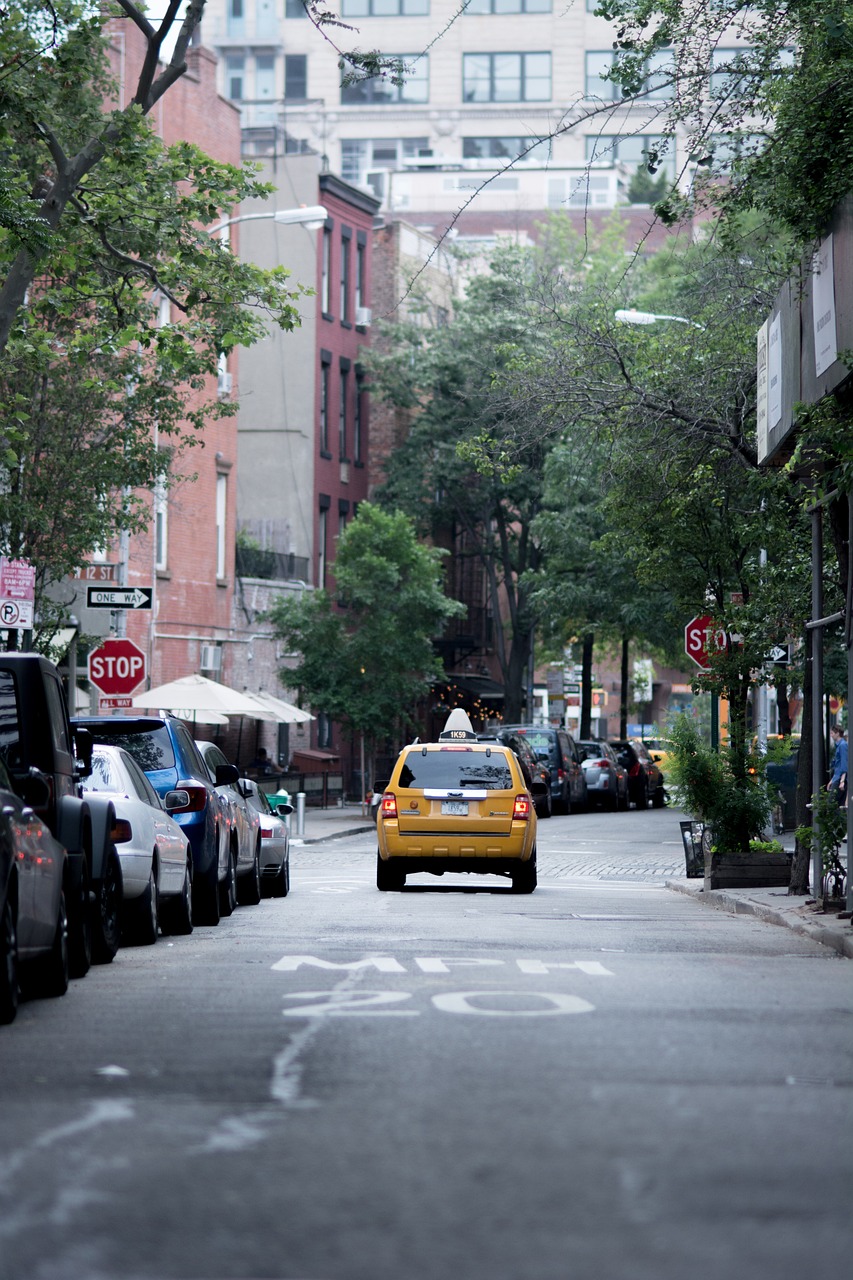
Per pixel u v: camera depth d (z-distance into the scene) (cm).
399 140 19738
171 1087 1292
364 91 19800
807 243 2833
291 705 9056
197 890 3011
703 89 2895
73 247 3778
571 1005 1741
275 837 3931
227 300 3894
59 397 4366
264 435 10181
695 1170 1005
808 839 3089
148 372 4978
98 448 4484
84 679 6247
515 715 11144
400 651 8394
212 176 3878
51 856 1872
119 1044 1520
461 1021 1622
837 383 2652
